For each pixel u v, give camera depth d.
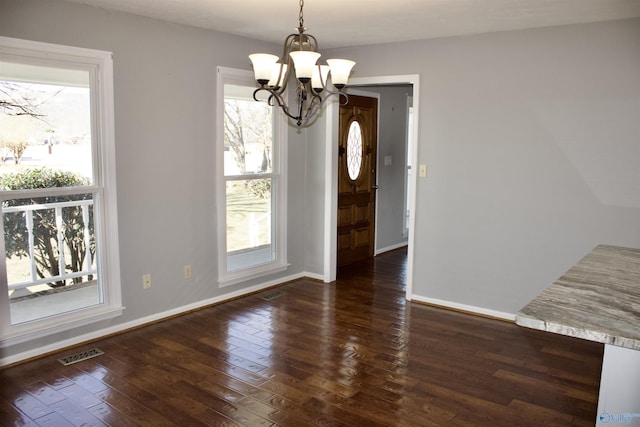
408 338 3.83
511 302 4.29
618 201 3.78
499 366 3.35
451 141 4.43
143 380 3.10
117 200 3.74
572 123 3.88
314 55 2.50
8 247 3.25
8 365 3.27
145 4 3.40
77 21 3.38
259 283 5.05
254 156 4.88
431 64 4.45
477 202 4.36
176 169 4.12
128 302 3.90
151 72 3.85
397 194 6.94
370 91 6.12
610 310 1.83
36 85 3.27
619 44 3.66
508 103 4.12
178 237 4.21
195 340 3.74
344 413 2.74
